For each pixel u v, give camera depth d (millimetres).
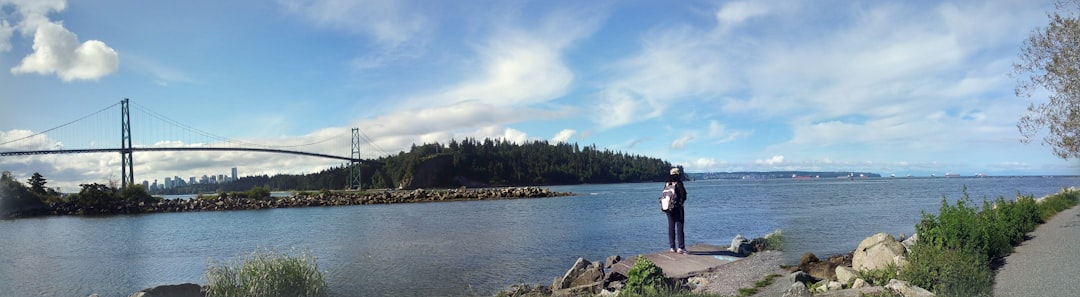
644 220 34281
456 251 20641
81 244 28094
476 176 191375
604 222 33375
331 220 42188
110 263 20672
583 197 86500
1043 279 9492
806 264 13930
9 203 57938
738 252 16281
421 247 22156
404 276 15516
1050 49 16125
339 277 15383
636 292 10617
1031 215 18438
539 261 17984
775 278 12547
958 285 8930
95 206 62062
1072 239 14047
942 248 10695
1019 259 11688
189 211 63312
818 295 9547
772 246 17625
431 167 178500
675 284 10922
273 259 11430
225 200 69125
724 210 42188
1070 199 29953
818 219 31859
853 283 10430
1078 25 15273
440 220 39156
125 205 63312
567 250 20453
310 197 76375
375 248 22094
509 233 27562
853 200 56781
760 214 36906
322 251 21625
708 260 14922
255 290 10445
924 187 110062
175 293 11922
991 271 10430
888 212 37406
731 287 11750
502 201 77562
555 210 48656
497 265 17281
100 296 14945
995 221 14500
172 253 23391
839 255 16125
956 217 11977
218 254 22578
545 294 12641
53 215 59250
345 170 176625
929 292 8664
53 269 19312
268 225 38781
